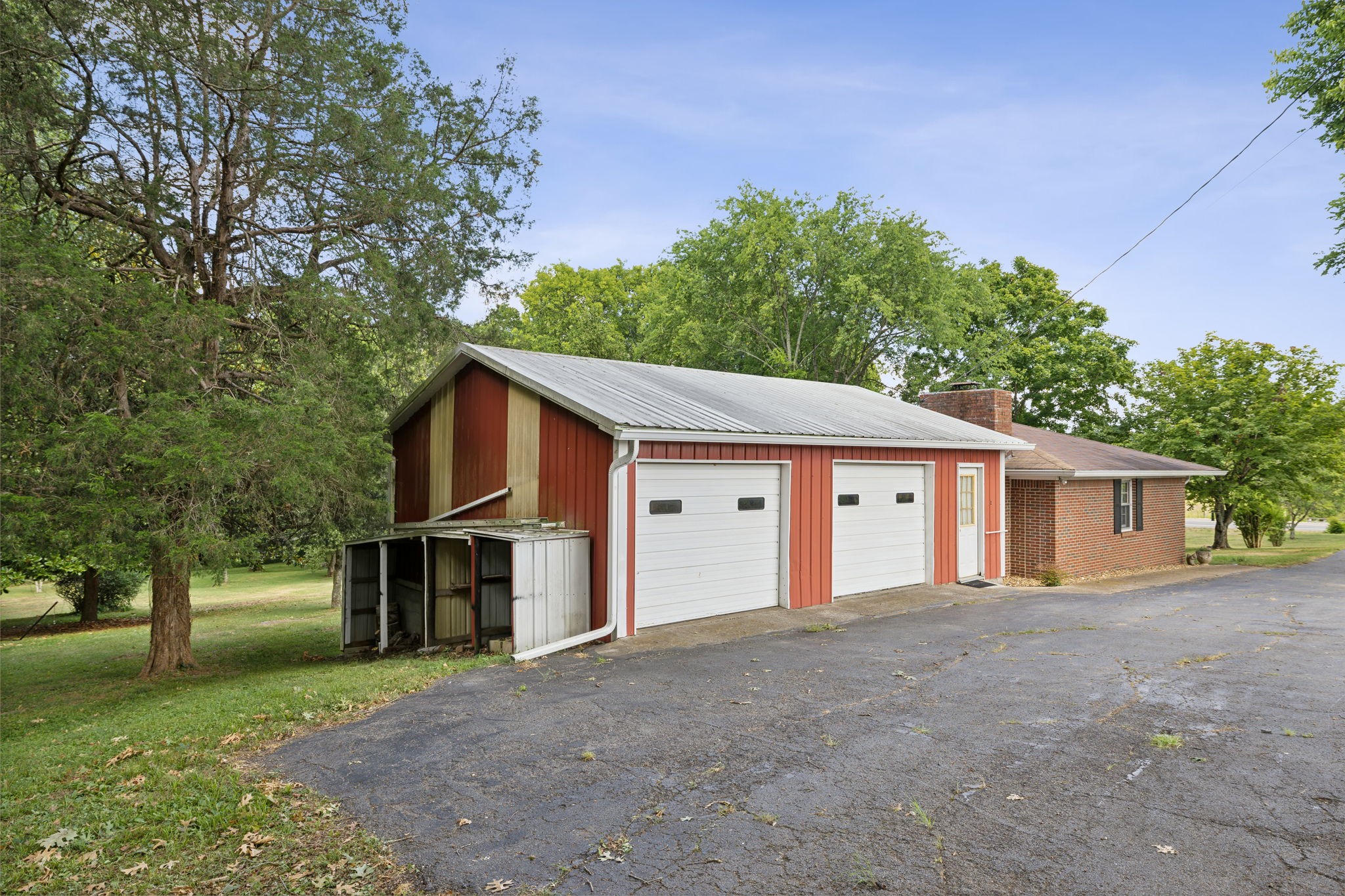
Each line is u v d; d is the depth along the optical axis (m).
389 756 5.20
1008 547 16.06
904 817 4.05
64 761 5.64
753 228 30.73
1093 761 4.79
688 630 9.46
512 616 8.55
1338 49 17.02
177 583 12.00
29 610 24.30
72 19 9.03
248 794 4.59
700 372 14.86
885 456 12.39
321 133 11.10
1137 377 33.28
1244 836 3.75
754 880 3.45
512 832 4.01
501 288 15.41
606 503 9.23
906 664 7.52
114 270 11.02
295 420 9.21
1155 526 18.67
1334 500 38.72
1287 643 8.25
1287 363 21.70
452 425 12.74
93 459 8.33
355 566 13.17
